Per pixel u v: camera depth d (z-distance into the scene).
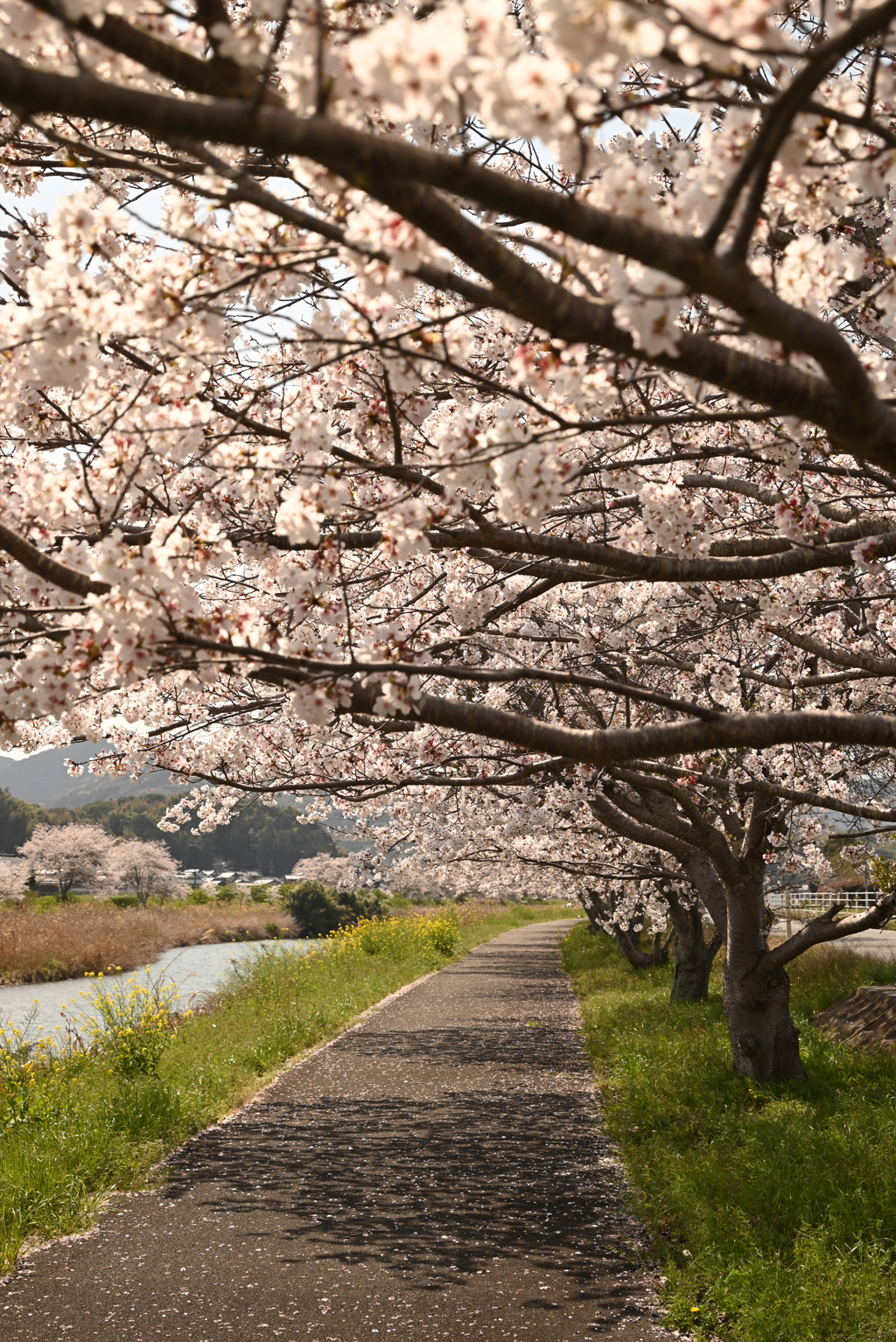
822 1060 8.50
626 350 1.68
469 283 1.77
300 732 5.59
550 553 3.30
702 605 6.00
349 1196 5.98
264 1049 10.49
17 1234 5.21
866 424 1.78
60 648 2.27
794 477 4.60
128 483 2.48
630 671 6.57
